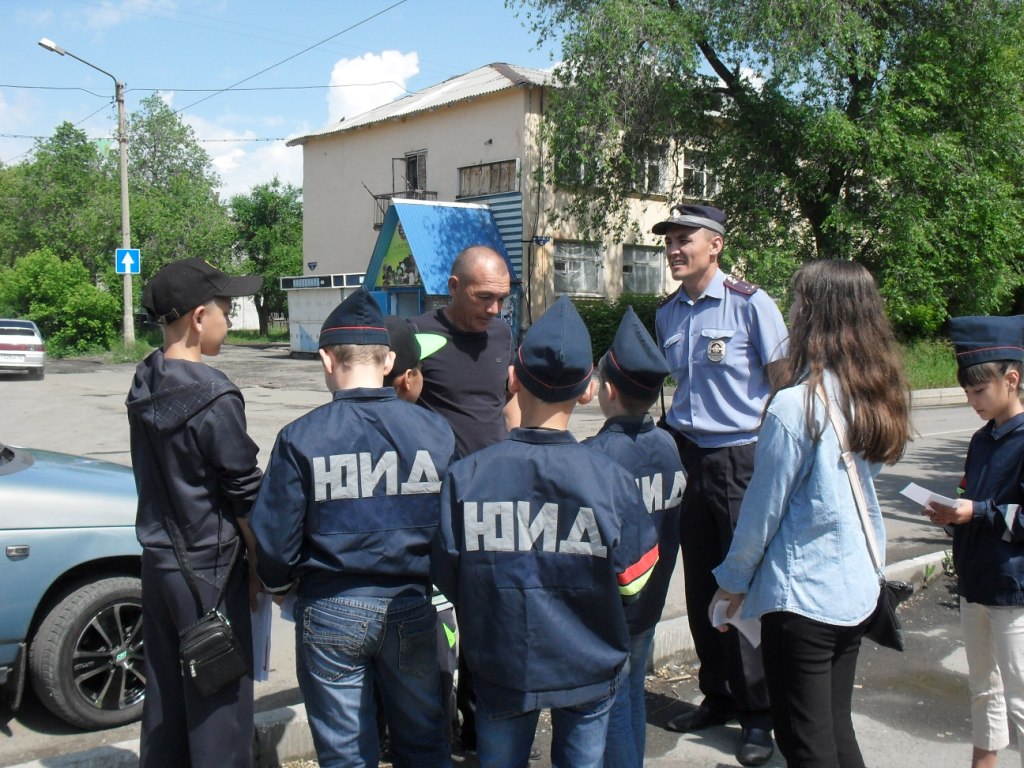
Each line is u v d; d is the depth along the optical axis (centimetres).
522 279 2477
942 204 1888
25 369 2283
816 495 252
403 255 2488
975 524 306
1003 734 320
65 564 374
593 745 246
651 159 2130
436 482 267
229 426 270
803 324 261
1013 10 1830
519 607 233
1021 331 300
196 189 4759
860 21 1736
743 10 1803
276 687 442
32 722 401
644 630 296
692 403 379
